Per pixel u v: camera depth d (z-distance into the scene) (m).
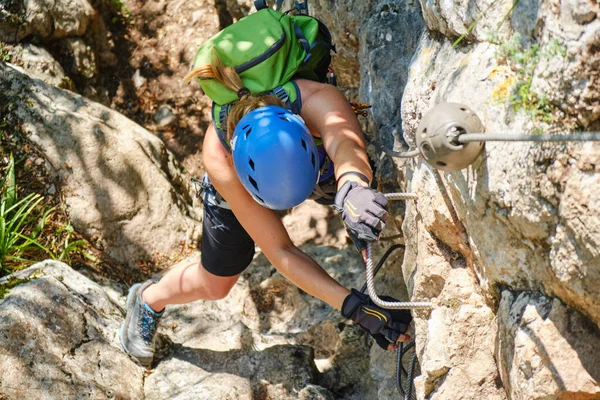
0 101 4.07
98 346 3.12
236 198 2.54
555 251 1.74
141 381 3.15
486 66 1.92
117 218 4.02
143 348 3.21
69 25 4.82
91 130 4.06
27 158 3.97
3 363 2.82
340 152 2.21
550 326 1.85
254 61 2.38
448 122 1.80
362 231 1.99
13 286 3.16
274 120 2.17
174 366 3.29
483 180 1.92
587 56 1.56
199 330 3.53
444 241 2.33
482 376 2.24
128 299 3.24
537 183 1.73
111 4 5.38
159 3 5.45
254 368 3.25
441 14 2.16
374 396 3.23
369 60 2.87
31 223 3.83
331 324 3.56
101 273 3.88
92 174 4.01
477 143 1.84
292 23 2.53
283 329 3.74
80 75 4.94
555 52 1.63
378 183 2.93
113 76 5.25
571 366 1.82
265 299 3.86
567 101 1.63
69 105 4.17
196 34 5.33
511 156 1.79
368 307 2.44
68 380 2.88
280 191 2.12
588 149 1.59
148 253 4.09
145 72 5.27
